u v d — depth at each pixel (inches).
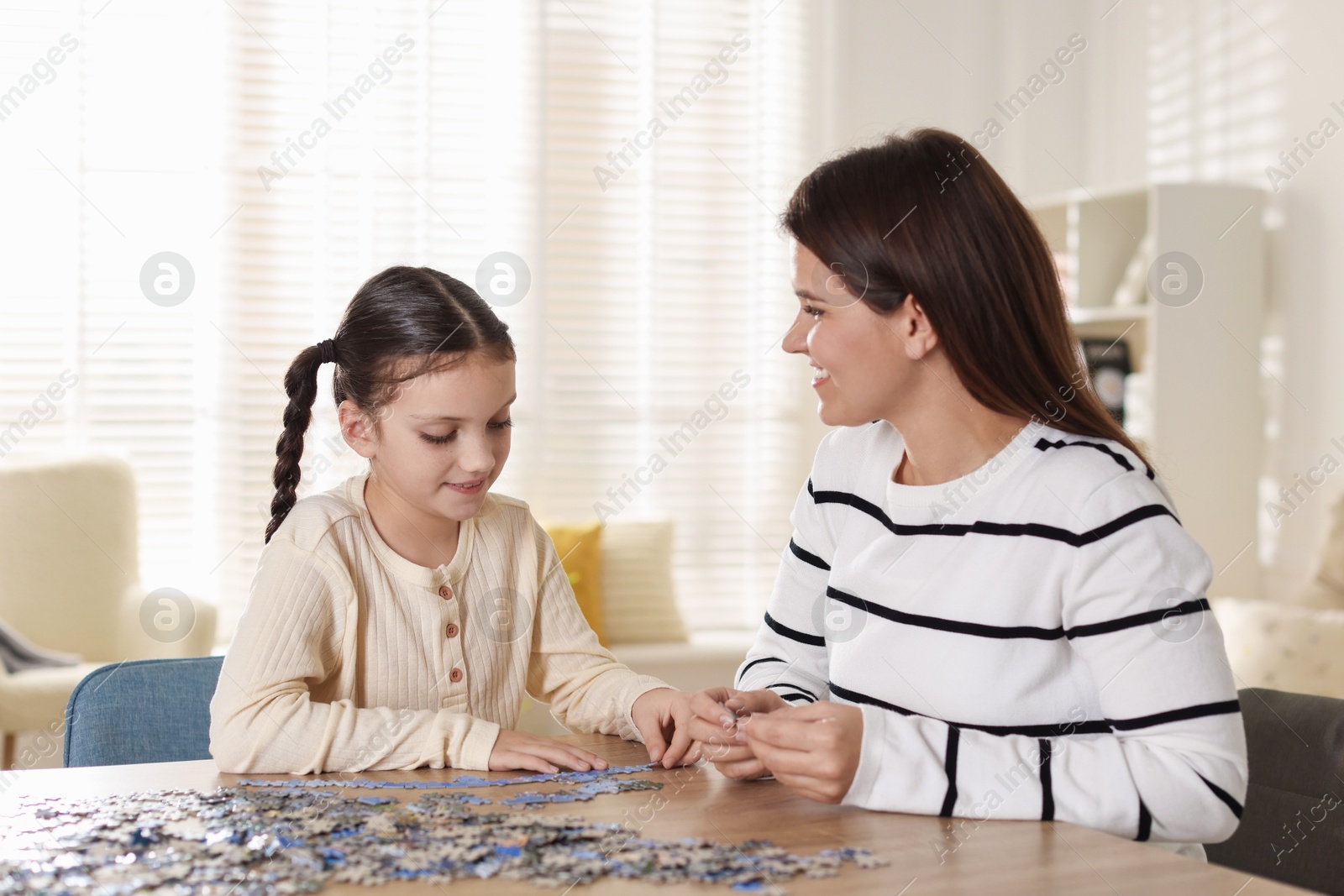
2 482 134.5
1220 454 129.6
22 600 132.3
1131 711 39.6
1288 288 128.3
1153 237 128.1
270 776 41.9
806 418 164.6
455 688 50.8
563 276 157.9
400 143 152.6
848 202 44.4
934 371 45.7
